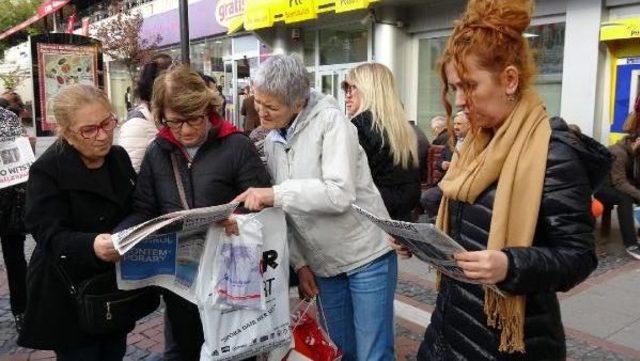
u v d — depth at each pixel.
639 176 5.49
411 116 10.77
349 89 3.19
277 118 2.16
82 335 2.17
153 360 3.52
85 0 27.00
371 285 2.36
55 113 2.02
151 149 2.21
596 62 7.54
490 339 1.54
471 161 1.54
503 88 1.40
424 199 5.17
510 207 1.40
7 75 21.58
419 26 10.26
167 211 2.12
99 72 7.50
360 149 2.36
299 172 2.24
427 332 1.81
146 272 2.01
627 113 7.45
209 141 2.13
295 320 2.33
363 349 2.42
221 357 1.94
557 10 7.98
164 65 3.09
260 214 2.02
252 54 14.79
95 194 2.10
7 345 3.73
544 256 1.32
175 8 17.59
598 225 6.29
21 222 3.60
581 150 1.37
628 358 3.41
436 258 1.49
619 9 7.38
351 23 11.34
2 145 3.48
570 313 4.08
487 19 1.38
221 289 1.92
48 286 2.12
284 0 10.95
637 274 4.91
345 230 2.29
